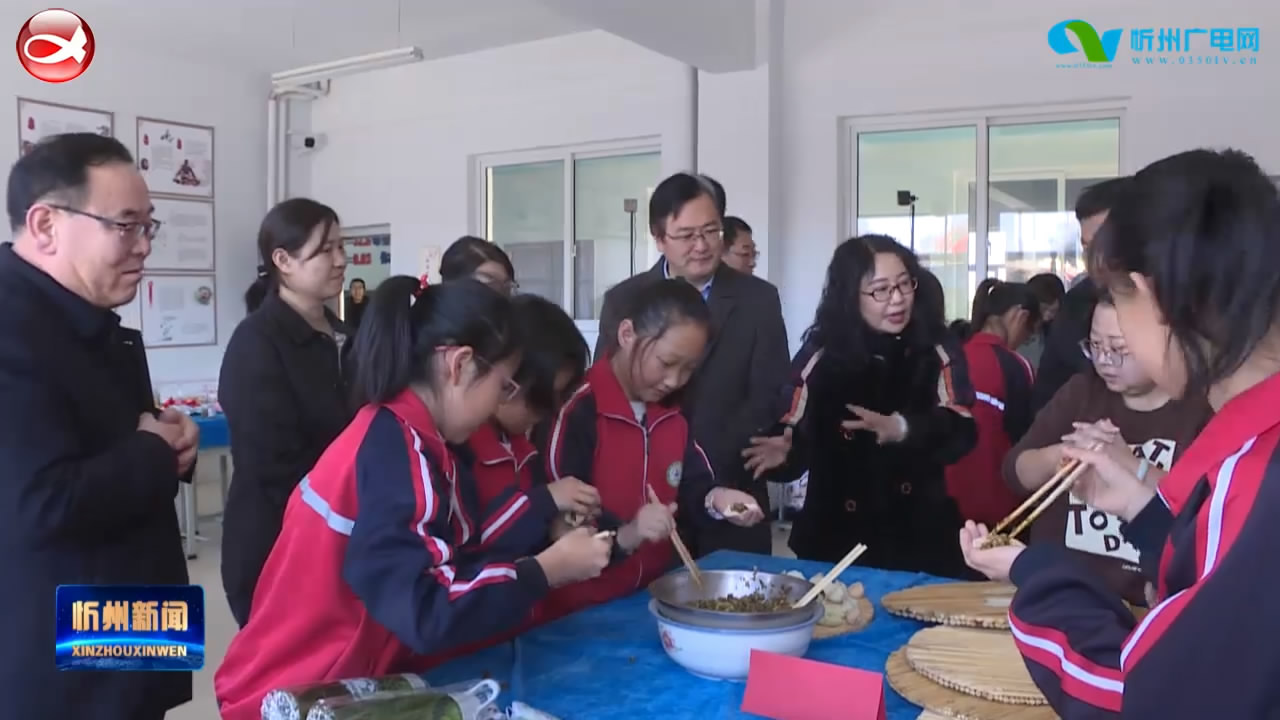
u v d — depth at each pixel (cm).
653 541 166
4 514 127
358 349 123
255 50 554
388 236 620
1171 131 405
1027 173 450
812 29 469
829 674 112
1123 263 80
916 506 213
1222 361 74
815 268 476
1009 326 331
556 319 158
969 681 116
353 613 120
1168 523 124
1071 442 143
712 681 126
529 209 575
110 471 134
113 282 141
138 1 465
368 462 116
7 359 127
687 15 411
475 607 110
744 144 474
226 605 368
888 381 212
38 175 137
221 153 582
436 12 491
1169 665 75
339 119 627
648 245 536
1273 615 70
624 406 180
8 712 130
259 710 120
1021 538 175
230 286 589
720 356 248
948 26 442
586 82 535
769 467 219
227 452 480
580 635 145
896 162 471
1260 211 72
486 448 157
